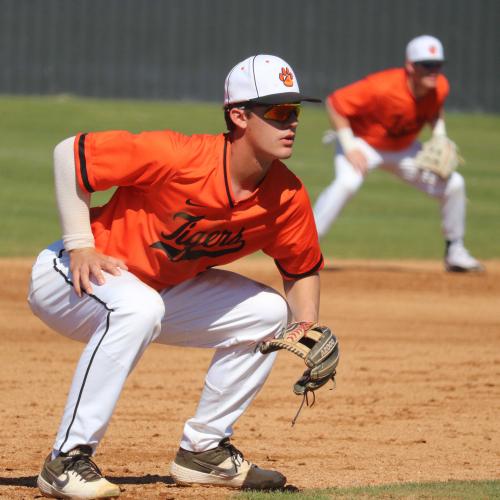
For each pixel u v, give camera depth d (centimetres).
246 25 11231
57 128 9006
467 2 11381
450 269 4644
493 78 11475
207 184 1514
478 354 3066
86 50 11088
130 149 1505
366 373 2784
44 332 3244
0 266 4288
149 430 2147
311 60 11319
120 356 1509
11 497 1566
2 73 10962
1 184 6638
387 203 6925
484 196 7281
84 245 1560
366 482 1734
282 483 1673
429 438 2128
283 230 1608
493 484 1666
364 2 11306
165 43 11181
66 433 1526
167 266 1578
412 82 4244
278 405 2423
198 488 1658
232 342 1628
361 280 4372
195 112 10138
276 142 1494
